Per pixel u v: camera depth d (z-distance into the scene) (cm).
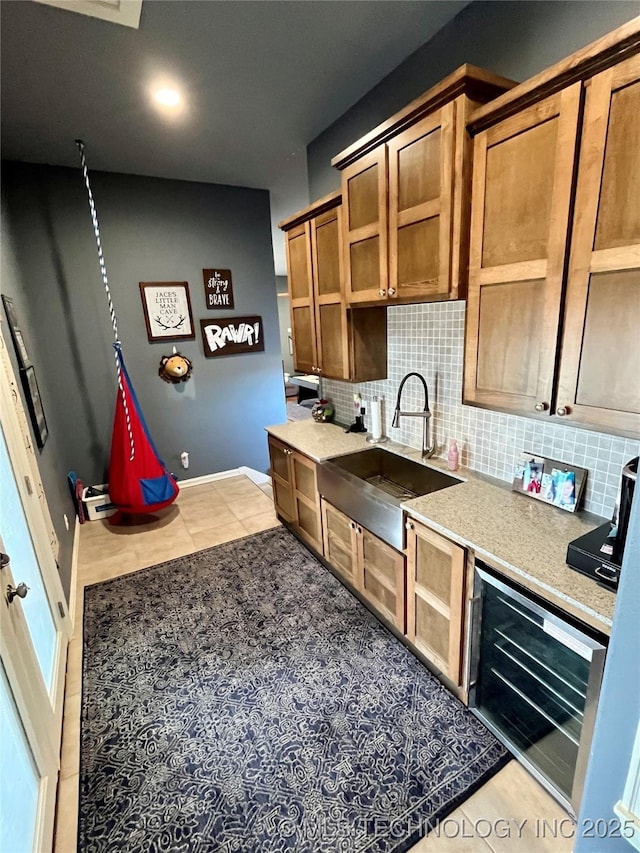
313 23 181
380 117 232
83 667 202
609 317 113
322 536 266
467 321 157
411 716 168
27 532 187
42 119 246
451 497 179
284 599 247
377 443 263
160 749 160
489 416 195
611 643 85
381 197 184
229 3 166
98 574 282
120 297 362
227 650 209
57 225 328
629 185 104
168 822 136
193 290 394
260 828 133
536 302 131
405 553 185
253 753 157
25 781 123
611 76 103
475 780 144
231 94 232
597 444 151
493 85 143
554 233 122
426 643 184
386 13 178
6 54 186
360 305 217
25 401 238
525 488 176
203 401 419
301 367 306
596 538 126
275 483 335
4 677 119
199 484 434
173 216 372
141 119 254
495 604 149
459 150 145
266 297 434
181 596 255
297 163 339
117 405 331
